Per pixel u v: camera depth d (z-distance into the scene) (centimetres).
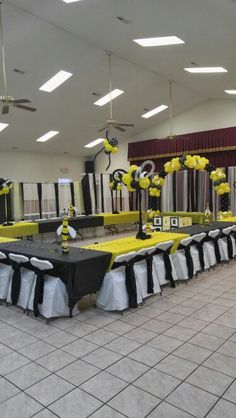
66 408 228
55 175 1343
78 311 393
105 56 711
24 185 987
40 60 677
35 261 362
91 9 503
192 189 1127
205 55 627
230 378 259
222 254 615
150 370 272
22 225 789
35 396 241
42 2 496
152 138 1254
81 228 956
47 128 1044
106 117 1047
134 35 586
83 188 1126
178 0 425
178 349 305
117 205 1238
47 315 365
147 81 865
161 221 719
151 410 224
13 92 777
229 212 795
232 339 324
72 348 311
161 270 466
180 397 237
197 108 1128
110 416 220
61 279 371
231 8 410
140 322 367
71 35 613
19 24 556
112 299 390
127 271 396
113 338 330
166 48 630
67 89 827
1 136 1034
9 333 345
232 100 1053
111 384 254
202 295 452
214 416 218
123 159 1360
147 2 449
